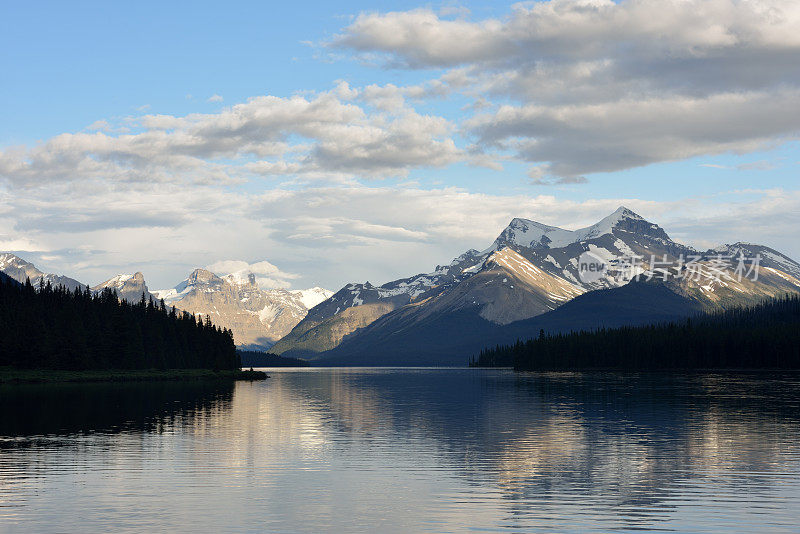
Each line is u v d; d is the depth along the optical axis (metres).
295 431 83.38
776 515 43.22
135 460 61.91
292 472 56.66
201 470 57.41
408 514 43.69
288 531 40.19
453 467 58.81
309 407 120.56
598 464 60.12
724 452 66.12
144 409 111.69
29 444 71.06
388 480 53.53
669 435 78.25
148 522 41.78
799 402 124.75
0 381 186.12
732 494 48.69
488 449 68.62
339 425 90.00
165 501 46.81
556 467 58.69
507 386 196.75
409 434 80.31
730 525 41.12
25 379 192.00
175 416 100.94
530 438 76.25
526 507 45.25
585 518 42.62
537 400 134.62
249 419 97.81
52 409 109.81
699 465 59.41
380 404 128.00
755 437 76.38
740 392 155.00
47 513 43.75
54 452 66.12
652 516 43.03
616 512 44.00
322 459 62.72
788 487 50.78
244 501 46.91
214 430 83.94
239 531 40.19
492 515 43.38
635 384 196.88
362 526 41.12
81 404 119.94
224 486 51.47
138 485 51.66
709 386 182.38
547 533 39.72
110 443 72.19
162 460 61.84
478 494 48.84
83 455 64.56
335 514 43.69
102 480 53.41
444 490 50.12
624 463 60.56
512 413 106.19
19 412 104.38
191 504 46.06
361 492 49.50
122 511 44.28
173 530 40.25
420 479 53.94
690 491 49.56
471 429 85.12
